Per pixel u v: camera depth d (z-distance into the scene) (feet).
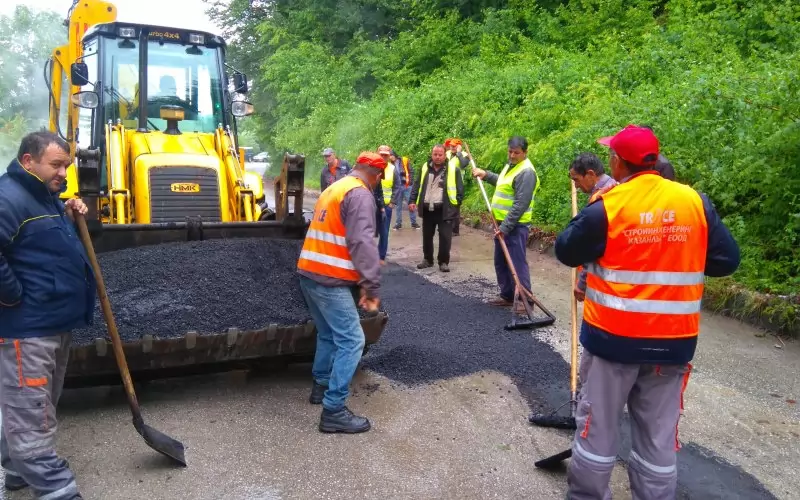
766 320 19.17
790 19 32.99
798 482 11.46
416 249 33.01
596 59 42.27
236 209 20.10
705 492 11.14
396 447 12.51
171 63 22.04
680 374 9.23
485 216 38.01
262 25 84.84
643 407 9.36
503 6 65.05
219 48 22.97
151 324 13.80
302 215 18.28
